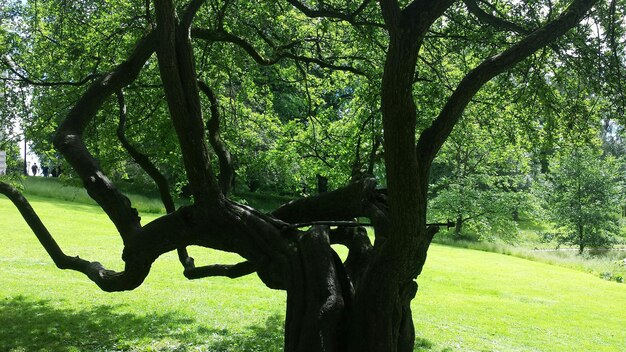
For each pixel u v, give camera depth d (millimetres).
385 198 6188
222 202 6051
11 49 12398
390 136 4484
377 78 11555
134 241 6258
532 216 37062
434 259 28141
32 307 13391
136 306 14250
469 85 5418
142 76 12641
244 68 13594
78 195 37562
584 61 8586
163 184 8531
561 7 9281
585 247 38656
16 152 14211
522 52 5559
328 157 15383
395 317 5137
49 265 18469
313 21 12984
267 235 5930
